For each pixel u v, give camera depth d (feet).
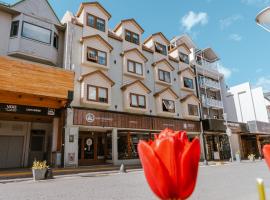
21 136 53.42
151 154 2.26
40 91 42.42
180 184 2.13
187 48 87.81
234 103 111.96
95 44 59.00
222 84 99.55
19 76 40.63
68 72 47.32
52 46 53.57
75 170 41.14
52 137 49.29
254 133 94.48
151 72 71.87
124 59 64.59
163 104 68.85
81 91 52.80
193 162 2.23
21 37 49.26
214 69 97.14
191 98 78.02
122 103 60.59
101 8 64.23
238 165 56.49
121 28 69.41
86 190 23.49
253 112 104.78
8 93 40.27
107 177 34.81
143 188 24.48
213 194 20.90
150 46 77.41
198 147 2.32
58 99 45.75
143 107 63.16
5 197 20.29
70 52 54.13
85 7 61.16
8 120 51.72
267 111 105.19
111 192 22.34
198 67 89.56
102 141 60.08
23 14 50.98
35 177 31.17
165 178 2.13
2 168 48.42
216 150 84.69
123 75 63.57
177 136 2.42
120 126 56.70
